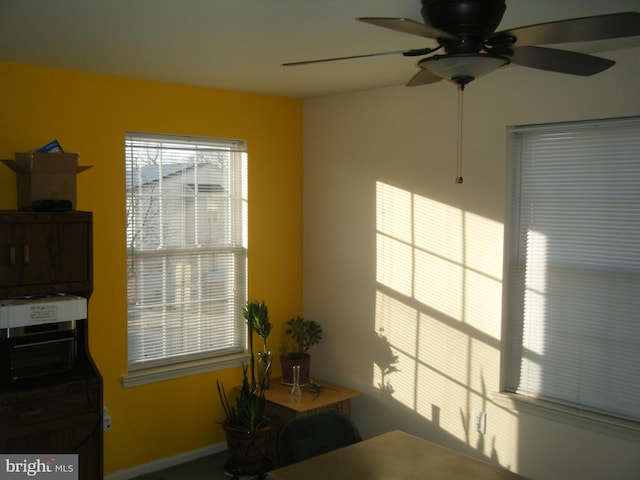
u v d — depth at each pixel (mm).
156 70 3307
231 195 4105
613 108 2887
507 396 3309
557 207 3178
